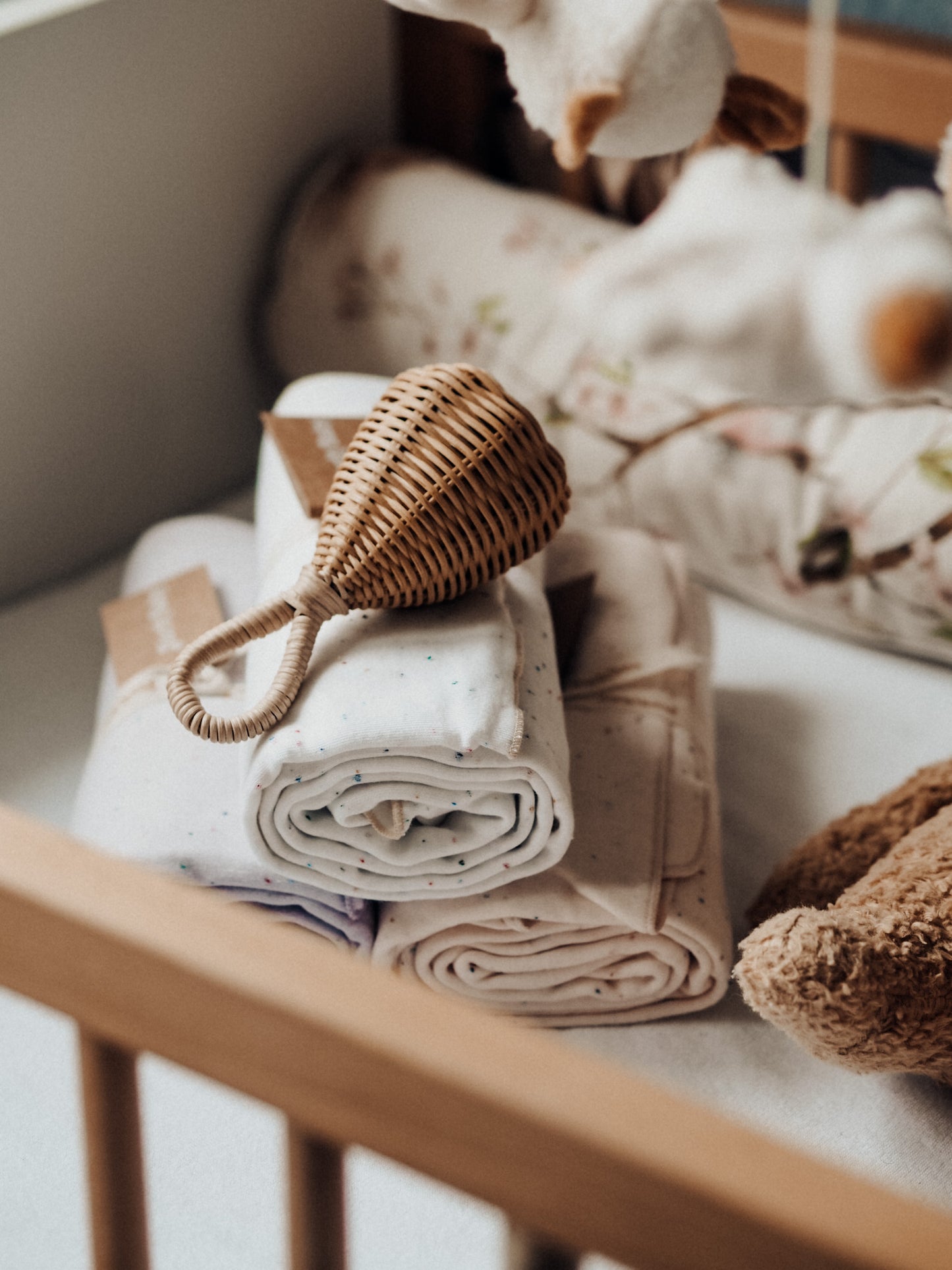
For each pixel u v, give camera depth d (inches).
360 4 58.7
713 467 48.1
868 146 51.9
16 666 48.8
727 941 34.2
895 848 34.4
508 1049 14.4
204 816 34.0
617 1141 13.6
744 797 42.9
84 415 53.9
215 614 41.1
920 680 47.5
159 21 51.0
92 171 50.8
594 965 34.5
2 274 49.2
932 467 44.8
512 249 53.3
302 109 58.1
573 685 39.8
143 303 54.7
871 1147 32.4
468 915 32.9
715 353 16.1
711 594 52.2
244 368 60.3
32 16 47.4
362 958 34.3
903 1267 12.7
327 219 57.0
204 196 55.5
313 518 35.4
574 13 21.4
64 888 16.0
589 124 20.8
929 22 49.0
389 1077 14.5
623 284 16.6
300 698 29.9
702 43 21.0
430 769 29.4
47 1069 34.3
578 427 50.6
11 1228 30.6
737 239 16.3
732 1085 34.0
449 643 30.5
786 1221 13.0
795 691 47.1
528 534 30.6
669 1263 13.8
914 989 28.9
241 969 15.1
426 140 62.7
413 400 30.4
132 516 57.6
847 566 46.6
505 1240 15.5
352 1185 31.5
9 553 53.0
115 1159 17.4
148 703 37.9
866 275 15.2
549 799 30.1
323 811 30.9
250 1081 15.5
